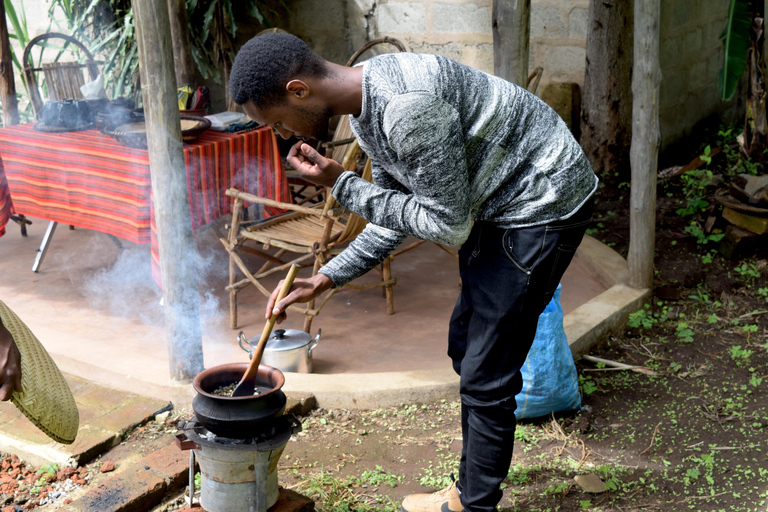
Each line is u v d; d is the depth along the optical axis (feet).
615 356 12.64
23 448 9.64
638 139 13.57
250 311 14.48
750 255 15.93
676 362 12.32
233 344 13.03
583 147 20.54
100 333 13.34
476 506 7.82
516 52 12.08
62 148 13.43
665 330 13.44
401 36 22.34
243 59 6.41
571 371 10.59
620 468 9.56
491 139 6.75
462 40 21.45
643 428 10.44
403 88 6.30
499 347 7.45
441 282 15.75
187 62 20.31
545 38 20.57
